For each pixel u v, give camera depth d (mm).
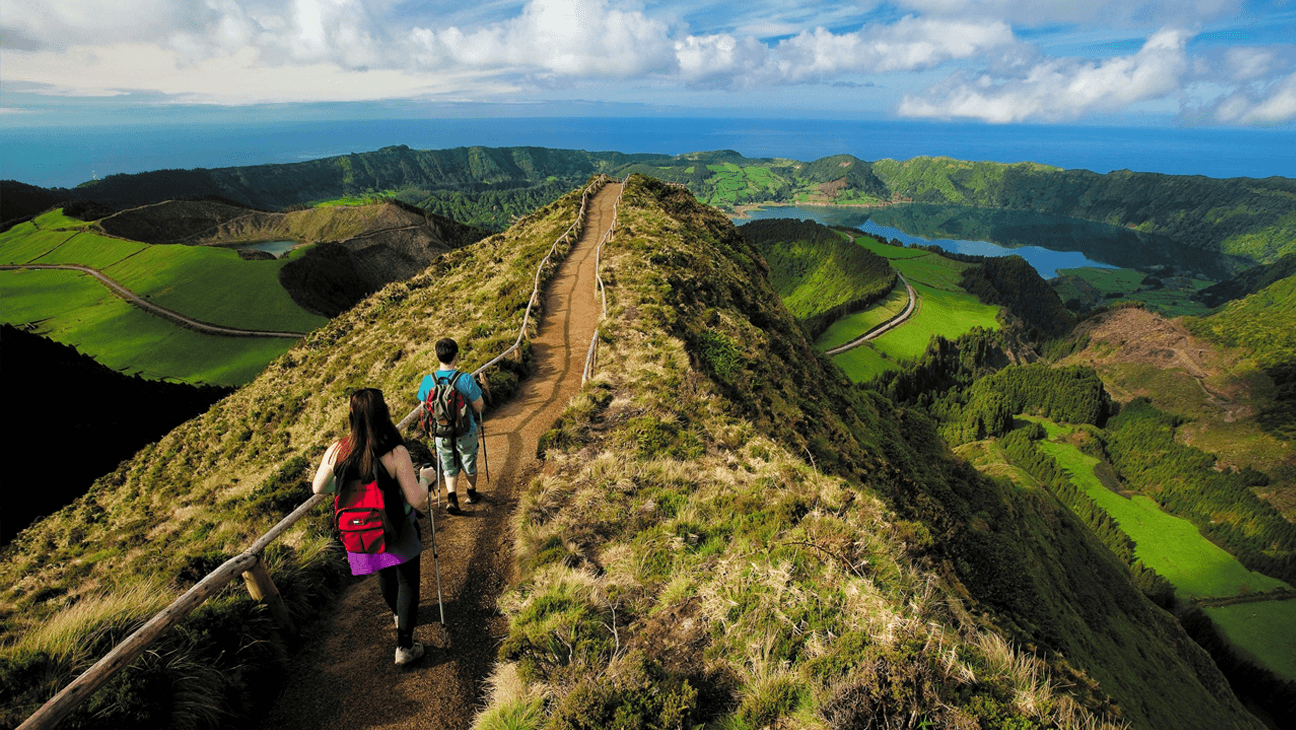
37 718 3854
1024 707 5355
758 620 6176
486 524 8898
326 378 26578
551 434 11234
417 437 11117
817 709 5121
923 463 38250
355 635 6566
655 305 19328
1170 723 29141
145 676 4730
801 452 14938
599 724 4926
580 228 41656
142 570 7965
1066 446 172750
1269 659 99812
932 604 6871
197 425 29766
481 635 6605
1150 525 139000
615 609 6703
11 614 9117
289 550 7387
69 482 45656
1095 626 36219
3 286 147625
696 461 10750
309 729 5371
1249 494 155875
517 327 20031
